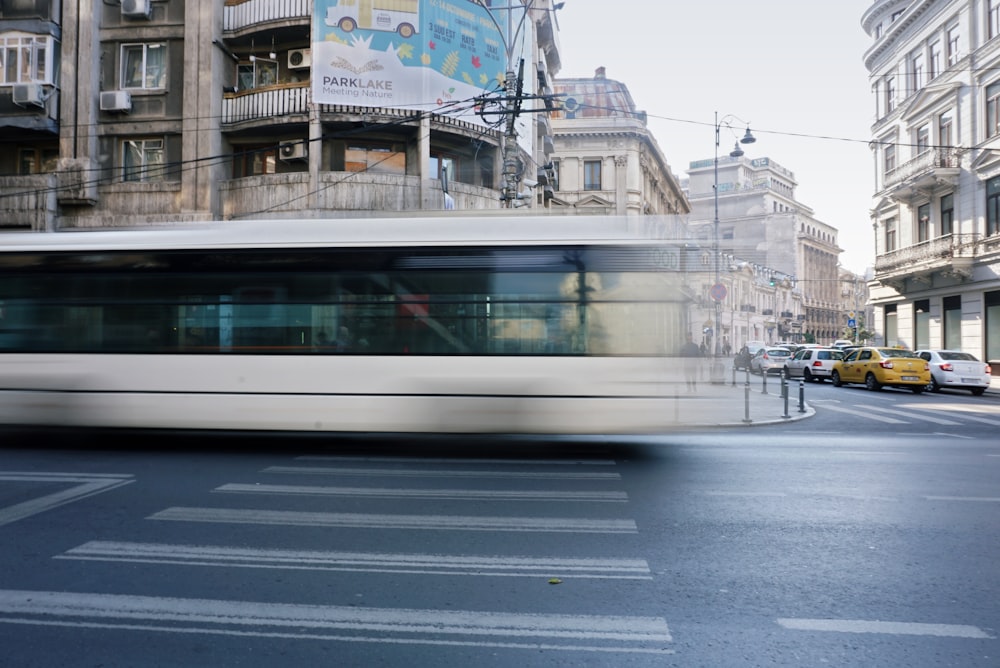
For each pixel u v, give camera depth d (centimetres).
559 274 865
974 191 2905
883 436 1230
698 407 850
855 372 2544
